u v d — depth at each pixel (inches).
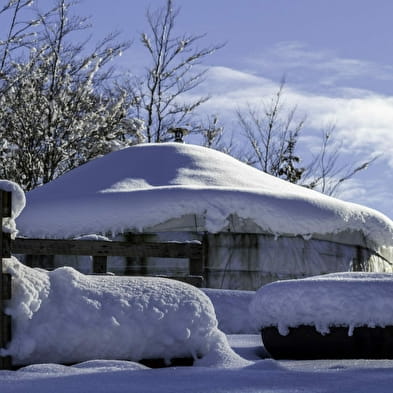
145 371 193.6
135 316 220.5
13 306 205.9
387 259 623.5
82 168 626.5
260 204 524.7
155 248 413.4
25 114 898.7
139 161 606.5
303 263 534.6
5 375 187.9
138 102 1085.1
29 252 407.2
